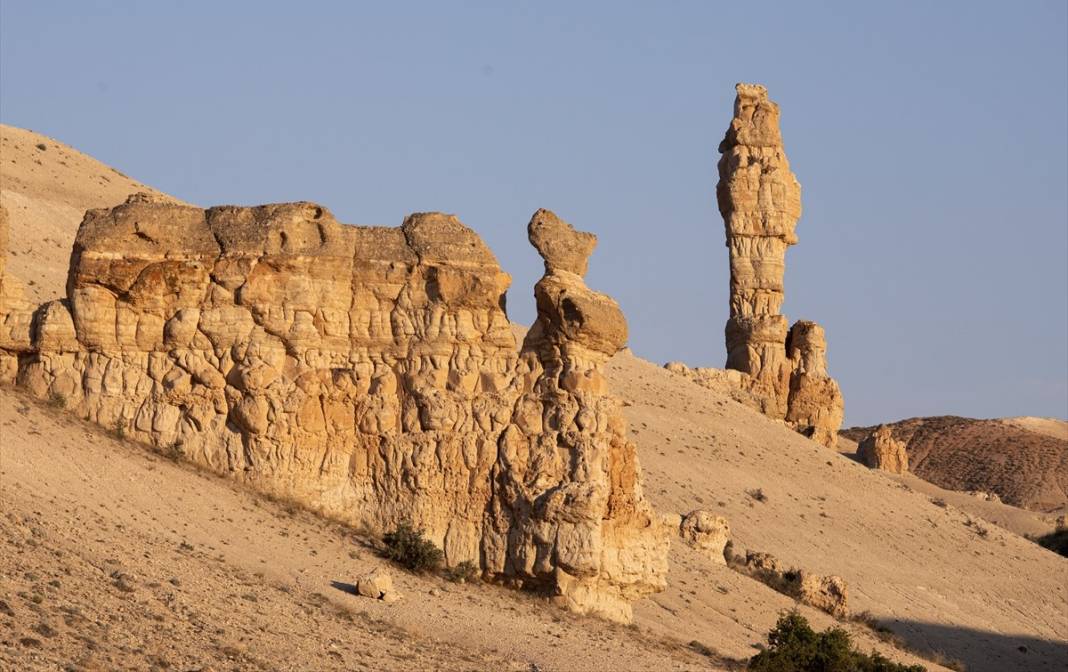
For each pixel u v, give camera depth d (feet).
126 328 389.60
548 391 382.22
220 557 332.39
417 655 298.35
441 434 381.60
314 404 385.09
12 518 311.27
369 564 358.23
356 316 390.63
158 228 391.45
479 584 369.91
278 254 390.21
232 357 387.14
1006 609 648.79
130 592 291.17
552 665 310.04
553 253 391.24
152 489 358.23
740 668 362.74
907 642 554.46
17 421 365.61
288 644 286.25
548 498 368.27
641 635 366.84
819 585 524.11
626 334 389.80
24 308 400.06
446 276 388.78
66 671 245.86
